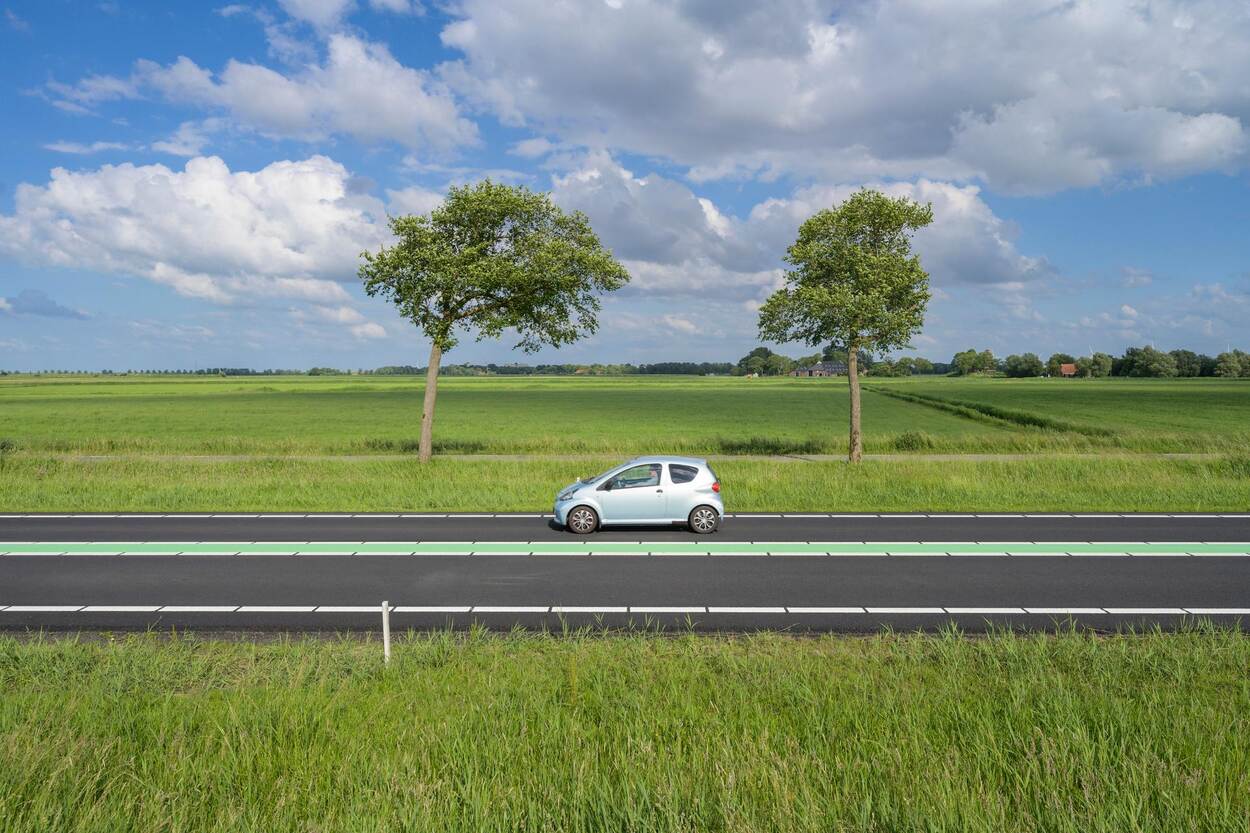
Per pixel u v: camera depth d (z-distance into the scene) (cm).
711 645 987
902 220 2809
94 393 12912
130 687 827
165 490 2400
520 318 2919
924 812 535
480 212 2792
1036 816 545
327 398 11381
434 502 2192
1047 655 905
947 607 1172
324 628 1079
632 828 523
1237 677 845
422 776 597
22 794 562
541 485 2423
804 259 2867
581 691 801
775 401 10775
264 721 704
